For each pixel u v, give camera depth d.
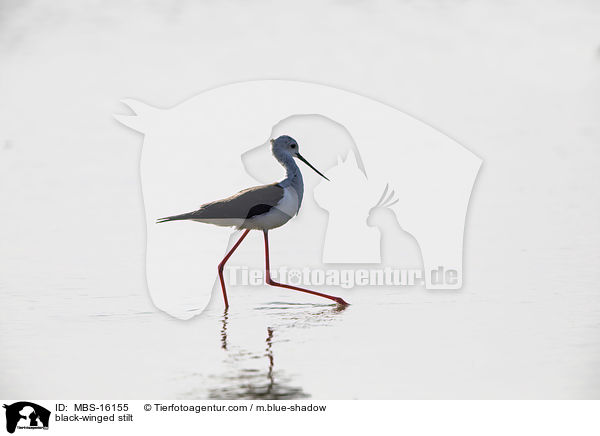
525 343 9.70
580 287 12.02
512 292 11.88
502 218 16.58
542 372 8.81
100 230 16.34
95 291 12.31
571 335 9.94
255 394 8.43
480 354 9.38
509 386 8.49
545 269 13.04
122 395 8.43
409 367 9.03
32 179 21.11
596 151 22.91
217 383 8.68
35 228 16.56
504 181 19.94
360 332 10.29
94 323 10.79
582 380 8.61
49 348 9.79
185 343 9.95
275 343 9.91
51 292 12.27
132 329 10.54
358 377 8.78
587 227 15.75
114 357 9.47
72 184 20.53
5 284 12.68
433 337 10.02
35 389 8.55
